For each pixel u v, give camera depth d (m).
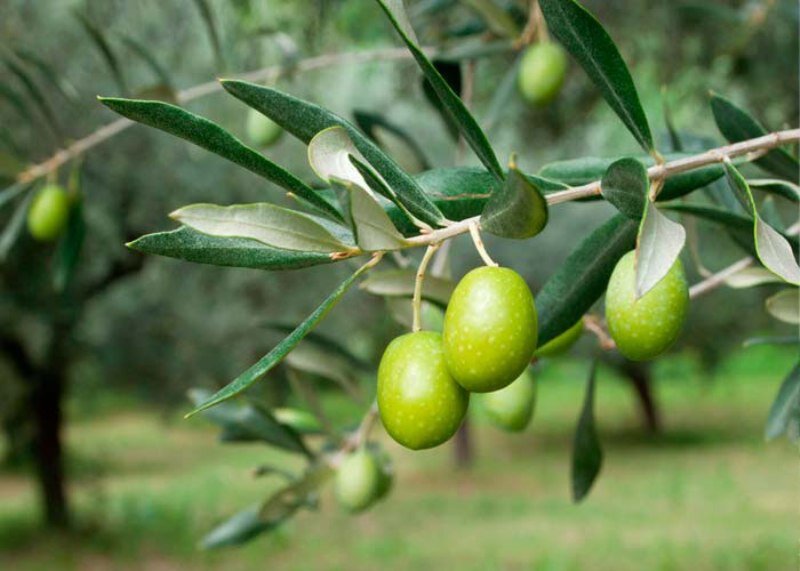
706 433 19.75
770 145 1.00
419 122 8.76
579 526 11.36
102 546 11.24
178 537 11.54
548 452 18.47
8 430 12.56
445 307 1.46
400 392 0.92
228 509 13.25
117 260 9.08
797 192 1.05
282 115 0.98
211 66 5.96
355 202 0.85
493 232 0.90
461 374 0.88
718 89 5.18
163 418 11.62
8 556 11.01
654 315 0.95
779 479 13.70
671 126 1.64
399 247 0.90
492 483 15.12
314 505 1.94
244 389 0.84
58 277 2.37
